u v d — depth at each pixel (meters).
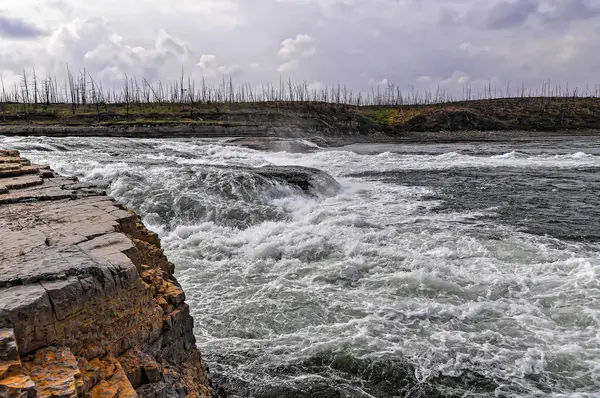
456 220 15.56
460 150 46.31
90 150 29.30
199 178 17.95
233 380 6.54
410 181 24.84
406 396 6.31
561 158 36.09
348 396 6.30
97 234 5.22
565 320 8.09
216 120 67.50
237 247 12.26
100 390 3.42
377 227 14.07
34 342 3.37
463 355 7.09
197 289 9.54
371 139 68.56
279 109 77.12
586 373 6.64
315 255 11.41
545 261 11.08
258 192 17.66
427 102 110.44
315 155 37.31
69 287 3.68
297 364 6.92
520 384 6.45
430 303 8.72
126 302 4.18
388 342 7.43
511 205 18.34
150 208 15.50
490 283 9.60
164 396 4.02
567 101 101.75
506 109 93.25
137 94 83.50
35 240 4.94
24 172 10.35
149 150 32.22
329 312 8.48
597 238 13.34
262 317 8.30
